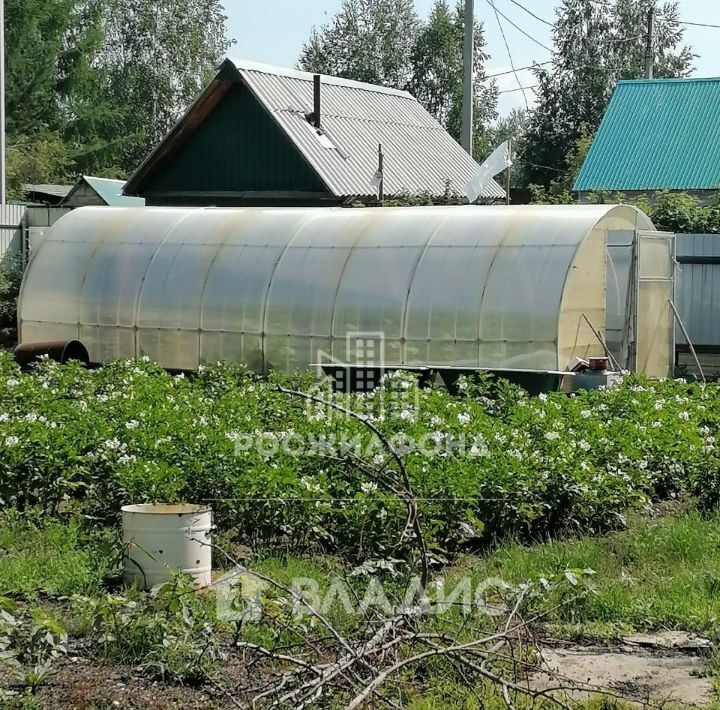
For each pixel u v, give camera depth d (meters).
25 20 69.19
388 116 40.97
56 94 72.31
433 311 20.36
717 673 8.40
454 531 11.23
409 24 89.94
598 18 79.31
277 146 35.16
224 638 8.84
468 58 32.69
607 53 78.25
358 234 22.12
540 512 11.81
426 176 38.41
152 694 7.94
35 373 19.77
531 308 19.55
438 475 11.42
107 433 13.13
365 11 89.69
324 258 22.00
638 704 7.75
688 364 28.17
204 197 36.22
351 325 21.17
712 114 41.44
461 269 20.48
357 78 86.94
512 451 12.55
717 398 17.19
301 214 23.58
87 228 25.12
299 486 11.30
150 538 10.27
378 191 33.50
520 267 19.98
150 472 11.68
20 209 38.50
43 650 8.30
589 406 16.25
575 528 12.45
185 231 24.11
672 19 80.38
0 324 35.66
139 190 37.22
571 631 9.30
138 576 10.31
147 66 81.62
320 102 37.41
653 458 13.81
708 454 14.08
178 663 8.32
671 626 9.65
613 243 21.14
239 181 35.75
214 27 87.12
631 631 9.45
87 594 9.98
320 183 34.22
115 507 12.11
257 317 22.16
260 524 11.30
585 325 20.38
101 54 81.75
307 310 21.64
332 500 11.17
